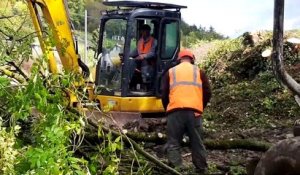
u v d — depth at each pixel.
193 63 6.93
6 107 3.79
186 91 6.53
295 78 12.23
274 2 4.03
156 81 9.84
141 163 5.74
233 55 15.21
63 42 5.73
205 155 6.56
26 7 7.18
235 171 6.44
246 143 7.06
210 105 11.97
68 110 3.92
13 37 5.23
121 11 9.97
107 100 9.80
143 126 9.02
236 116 10.57
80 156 5.06
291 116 10.51
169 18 10.01
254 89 12.34
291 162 4.26
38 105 3.48
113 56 9.94
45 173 3.11
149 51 9.85
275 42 4.07
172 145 6.52
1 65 4.70
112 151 3.87
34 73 3.54
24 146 3.53
